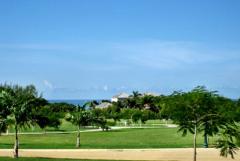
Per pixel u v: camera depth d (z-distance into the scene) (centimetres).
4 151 6675
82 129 13275
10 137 10100
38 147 7312
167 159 5900
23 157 5712
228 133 4584
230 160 5753
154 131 11706
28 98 5769
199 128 4938
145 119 16425
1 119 5725
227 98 5169
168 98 5019
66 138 9912
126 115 16900
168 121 17600
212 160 5772
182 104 4844
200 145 7706
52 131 12269
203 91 4919
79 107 8294
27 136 10462
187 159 5906
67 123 15738
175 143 8469
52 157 5916
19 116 5675
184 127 4922
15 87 5850
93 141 9169
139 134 10819
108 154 6347
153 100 19988
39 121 5881
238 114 5012
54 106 16012
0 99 5666
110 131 12056
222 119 4775
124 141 9144
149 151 6719
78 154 6325
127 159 5866
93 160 5544
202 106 4822
